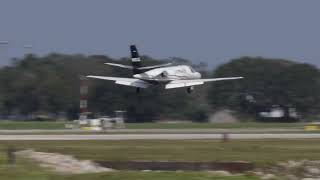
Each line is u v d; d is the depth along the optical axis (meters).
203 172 162.75
